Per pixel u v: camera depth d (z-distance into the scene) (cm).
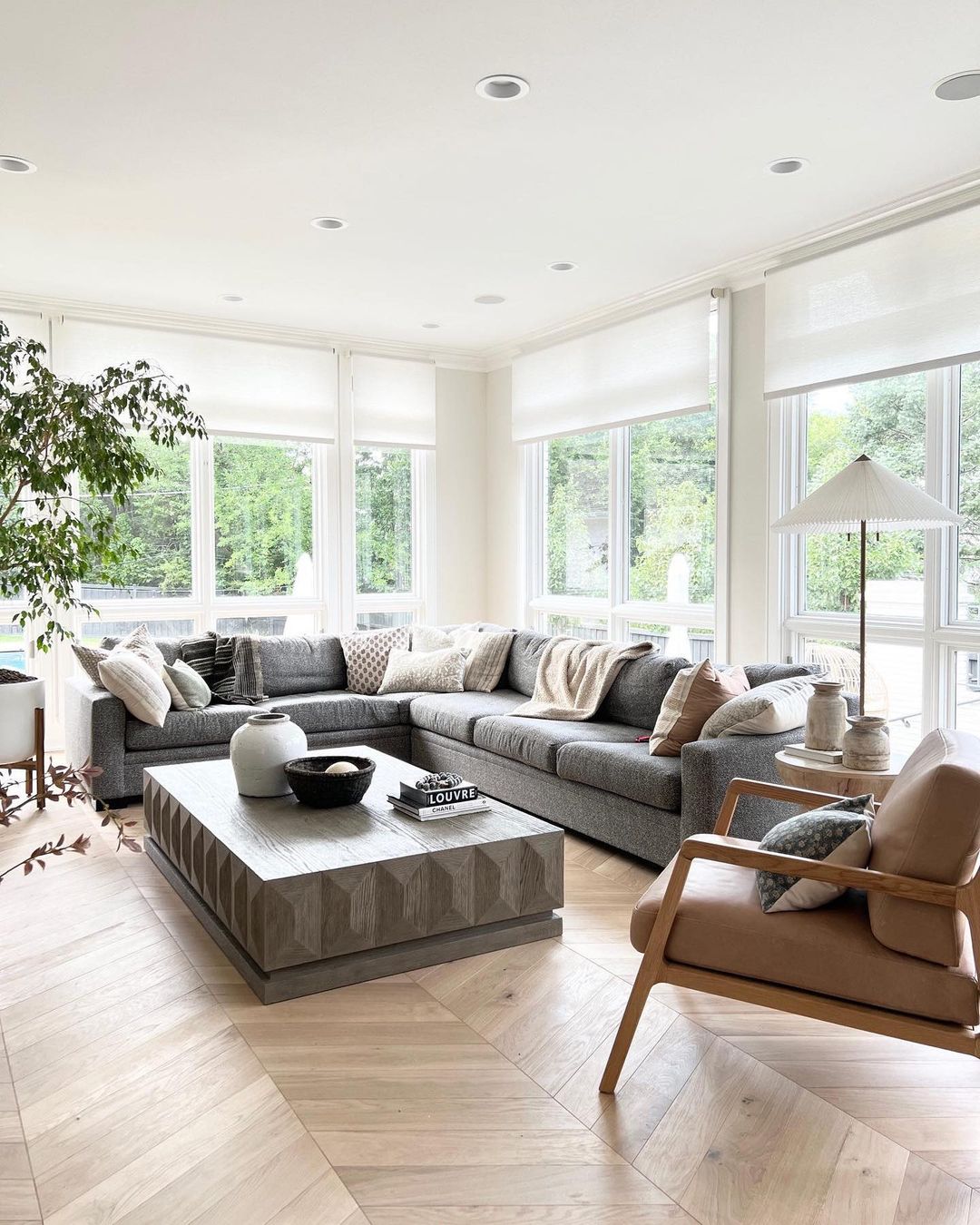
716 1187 180
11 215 423
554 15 270
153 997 260
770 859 202
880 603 447
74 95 315
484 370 719
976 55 294
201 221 432
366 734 520
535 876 301
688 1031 242
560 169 376
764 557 494
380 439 677
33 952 289
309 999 260
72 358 570
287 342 639
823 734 314
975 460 405
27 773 445
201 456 618
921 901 190
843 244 439
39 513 560
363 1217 171
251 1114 204
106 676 445
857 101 322
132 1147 192
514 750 432
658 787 347
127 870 363
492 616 723
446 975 276
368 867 271
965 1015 187
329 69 300
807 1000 199
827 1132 198
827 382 450
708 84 311
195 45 285
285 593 655
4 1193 178
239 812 324
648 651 453
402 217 428
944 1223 170
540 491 684
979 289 384
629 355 573
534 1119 202
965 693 412
